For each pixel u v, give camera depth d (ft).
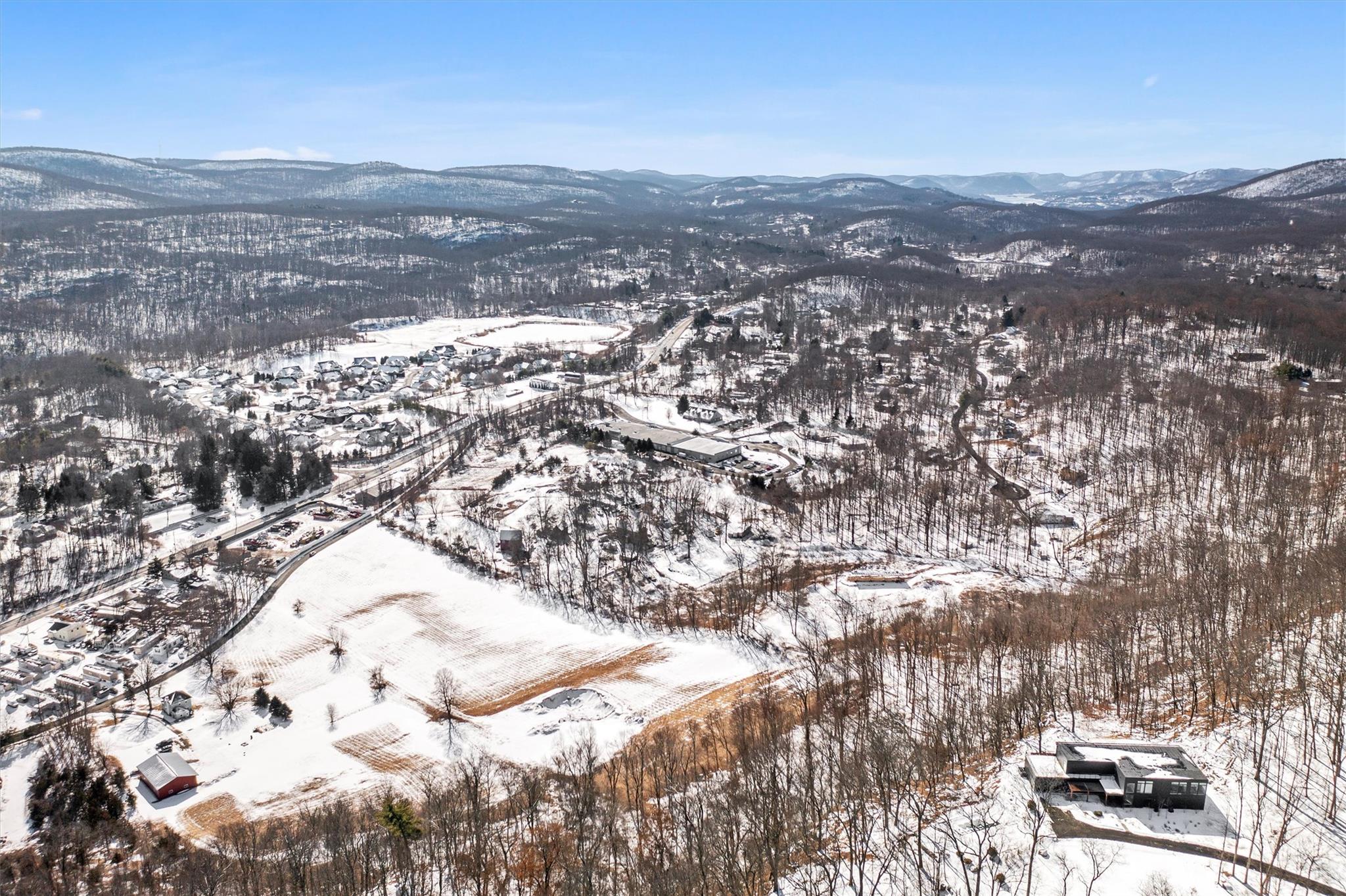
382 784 593.83
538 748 622.95
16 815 571.28
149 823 561.02
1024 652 639.35
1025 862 414.21
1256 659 561.84
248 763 622.95
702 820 470.39
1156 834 425.28
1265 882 378.73
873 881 419.13
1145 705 560.20
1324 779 451.12
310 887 458.50
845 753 544.21
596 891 434.30
